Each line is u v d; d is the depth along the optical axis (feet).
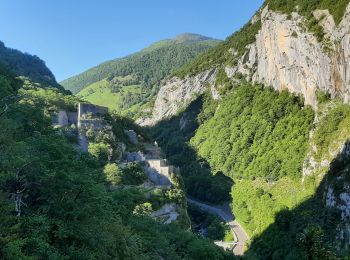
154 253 170.50
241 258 272.72
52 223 109.81
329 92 523.29
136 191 234.17
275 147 572.92
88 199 119.85
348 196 344.49
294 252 307.17
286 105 630.33
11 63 640.58
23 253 92.32
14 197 114.42
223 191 566.77
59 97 358.64
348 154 392.27
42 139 133.08
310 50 556.51
